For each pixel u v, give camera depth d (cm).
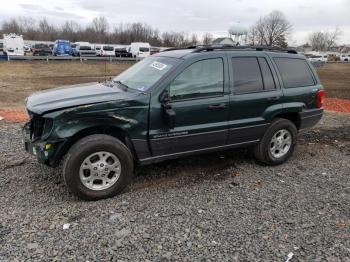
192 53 474
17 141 646
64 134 394
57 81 2530
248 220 382
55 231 353
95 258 312
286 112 547
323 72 4294
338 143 690
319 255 323
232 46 517
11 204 406
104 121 412
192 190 457
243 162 569
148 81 457
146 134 436
